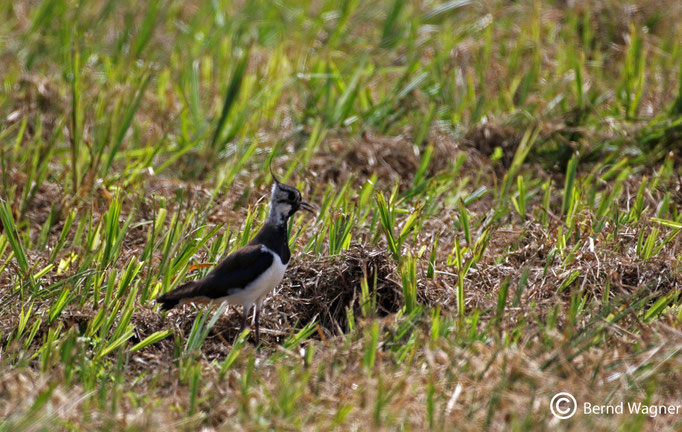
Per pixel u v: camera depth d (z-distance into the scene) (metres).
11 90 16.48
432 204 12.79
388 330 9.07
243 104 15.73
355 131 15.36
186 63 17.64
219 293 9.53
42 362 8.62
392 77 17.86
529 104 16.00
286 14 21.09
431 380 7.56
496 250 11.76
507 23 19.47
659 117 14.54
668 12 18.72
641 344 8.59
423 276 10.61
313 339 10.07
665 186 12.89
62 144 15.36
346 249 10.89
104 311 9.56
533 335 8.82
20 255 10.66
